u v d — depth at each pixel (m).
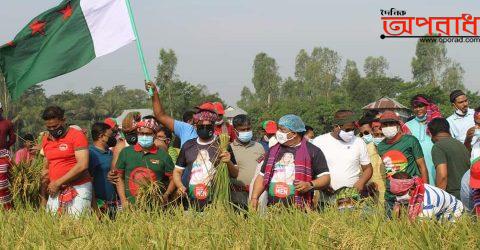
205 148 8.70
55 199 9.36
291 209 7.17
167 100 92.50
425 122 10.88
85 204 9.38
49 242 6.32
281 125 8.16
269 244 5.80
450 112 81.38
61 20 10.62
